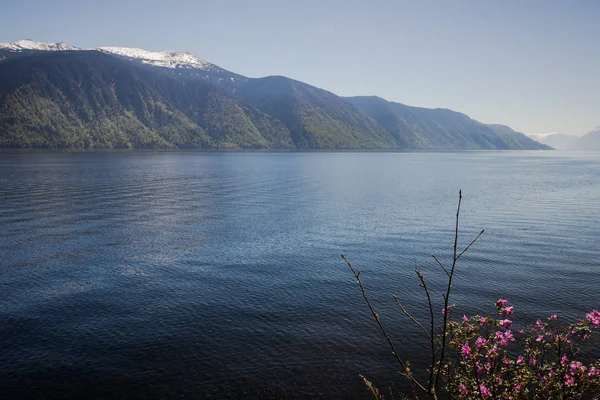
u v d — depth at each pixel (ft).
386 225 114.21
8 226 110.32
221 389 36.91
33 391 36.58
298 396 35.99
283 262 76.69
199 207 149.59
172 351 43.29
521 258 77.41
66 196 173.06
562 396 21.48
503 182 261.44
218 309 54.24
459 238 96.63
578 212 135.03
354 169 412.36
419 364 40.63
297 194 194.29
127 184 231.09
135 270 71.72
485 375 22.88
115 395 36.09
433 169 420.36
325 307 54.85
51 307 55.06
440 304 55.57
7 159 486.79
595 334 44.19
